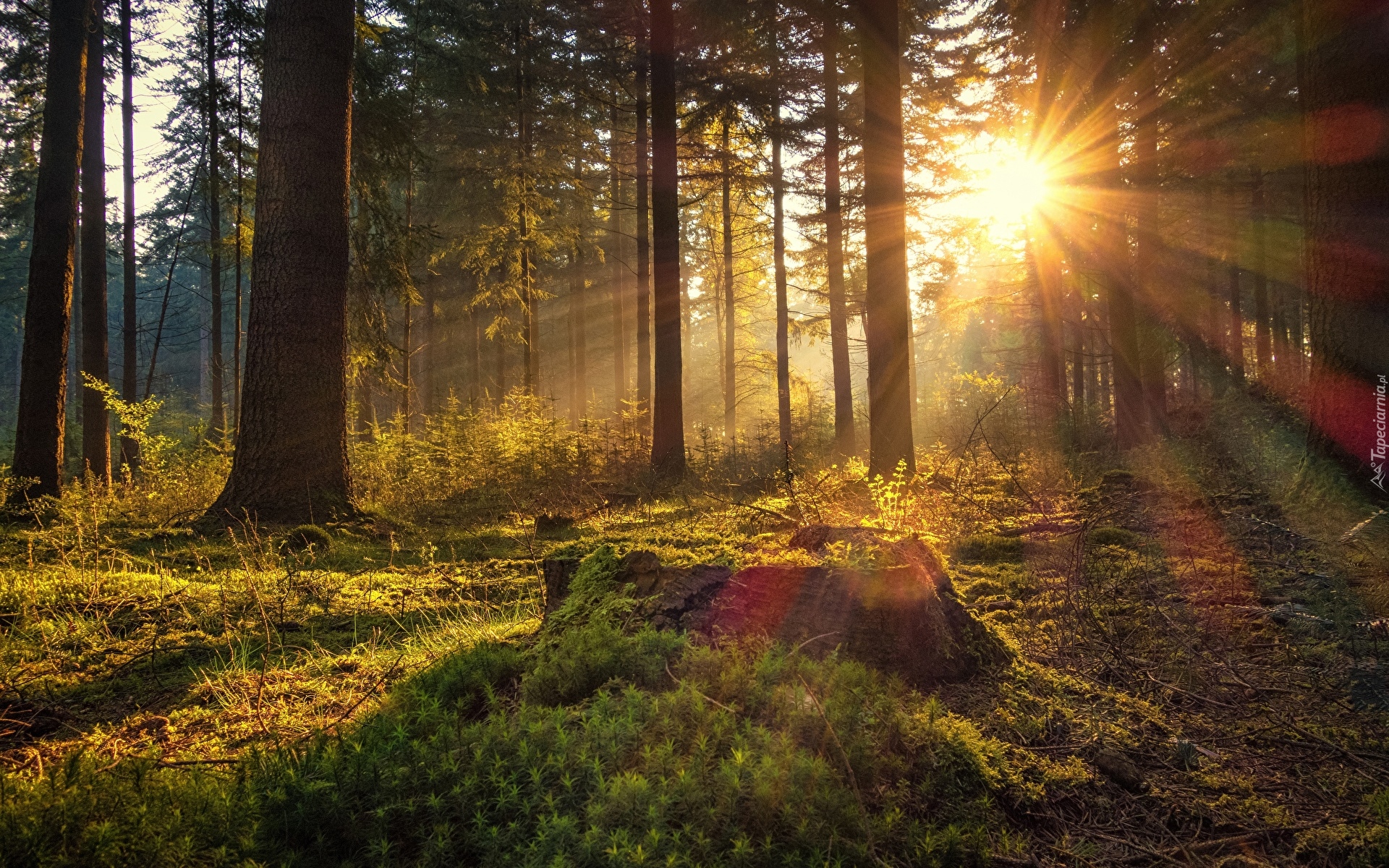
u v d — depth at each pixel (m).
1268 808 2.57
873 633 3.41
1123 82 14.30
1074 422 15.74
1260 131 15.84
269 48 8.52
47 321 9.86
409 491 10.93
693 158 18.97
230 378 30.44
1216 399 15.27
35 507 8.43
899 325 9.99
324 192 8.50
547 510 9.88
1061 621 4.40
